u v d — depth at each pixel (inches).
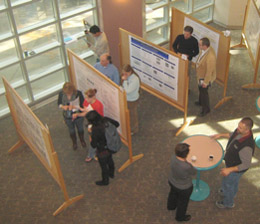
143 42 240.5
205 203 193.2
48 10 252.2
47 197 203.2
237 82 290.2
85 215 191.3
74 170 219.0
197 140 186.5
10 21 235.9
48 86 282.7
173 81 235.8
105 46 257.4
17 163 226.5
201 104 253.8
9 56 251.9
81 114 210.7
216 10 365.4
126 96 208.4
